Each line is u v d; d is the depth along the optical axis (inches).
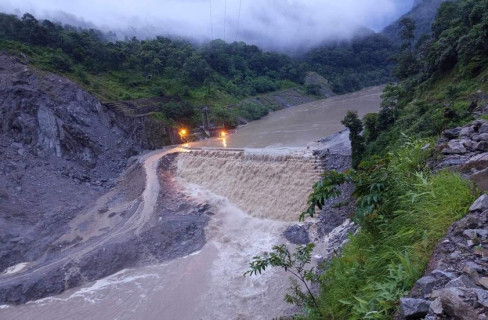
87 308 772.6
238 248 963.3
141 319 722.2
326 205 1005.2
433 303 152.4
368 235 286.5
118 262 936.9
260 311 695.7
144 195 1333.7
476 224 197.9
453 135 360.8
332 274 300.2
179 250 987.9
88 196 1396.4
